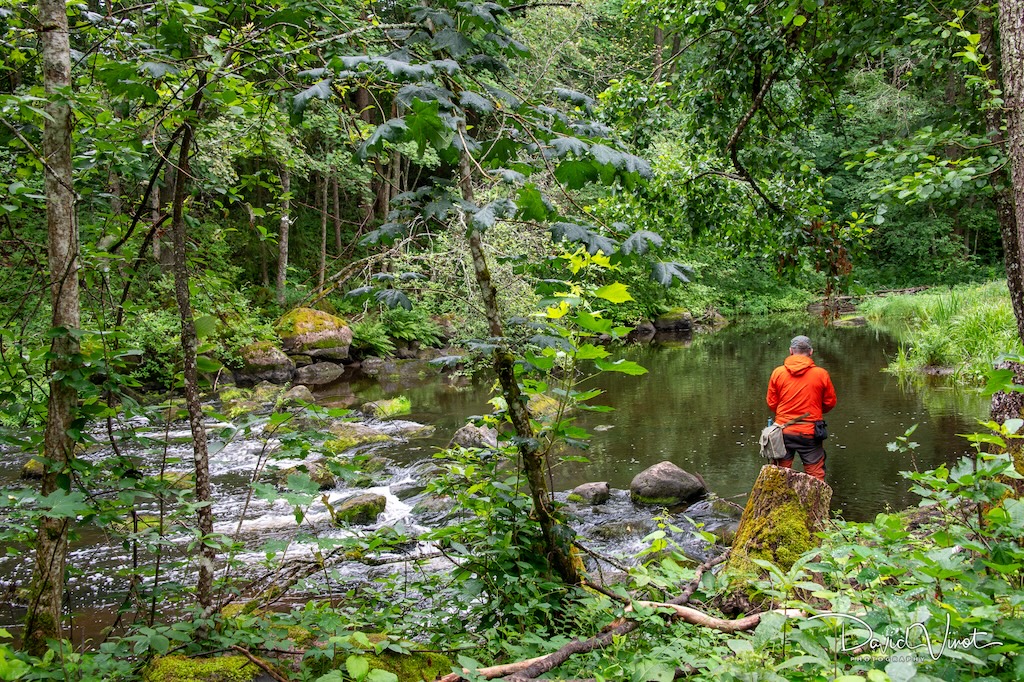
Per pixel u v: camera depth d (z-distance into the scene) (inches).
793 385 244.5
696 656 90.7
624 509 273.3
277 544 105.4
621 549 230.7
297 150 166.4
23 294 117.6
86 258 118.7
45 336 109.3
